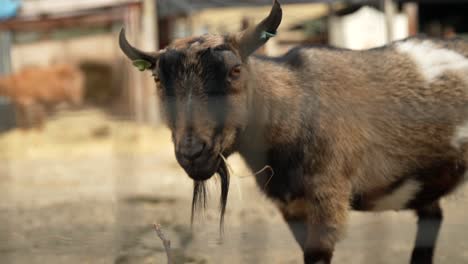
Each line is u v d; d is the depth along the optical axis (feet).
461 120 15.42
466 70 15.66
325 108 14.26
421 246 17.01
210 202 22.49
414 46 15.67
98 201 25.54
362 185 14.89
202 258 16.99
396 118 14.89
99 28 53.78
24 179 32.53
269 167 14.20
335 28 47.37
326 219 14.28
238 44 12.95
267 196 14.80
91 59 53.93
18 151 42.52
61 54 55.06
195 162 11.99
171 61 12.28
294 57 14.70
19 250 16.98
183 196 26.30
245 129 13.44
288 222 14.98
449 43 16.05
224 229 18.37
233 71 12.42
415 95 15.11
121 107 51.88
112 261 16.74
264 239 17.37
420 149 15.17
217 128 12.25
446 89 15.35
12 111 52.42
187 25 49.93
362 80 14.84
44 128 48.96
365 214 21.24
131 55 13.38
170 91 12.23
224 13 47.60
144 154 39.11
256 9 46.47
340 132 14.30
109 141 44.16
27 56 55.47
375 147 14.79
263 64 14.19
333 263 17.35
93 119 49.62
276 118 13.87
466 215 19.70
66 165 36.96
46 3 52.11
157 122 48.96
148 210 23.16
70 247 16.47
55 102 52.03
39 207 24.53
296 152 14.10
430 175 15.52
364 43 46.93
